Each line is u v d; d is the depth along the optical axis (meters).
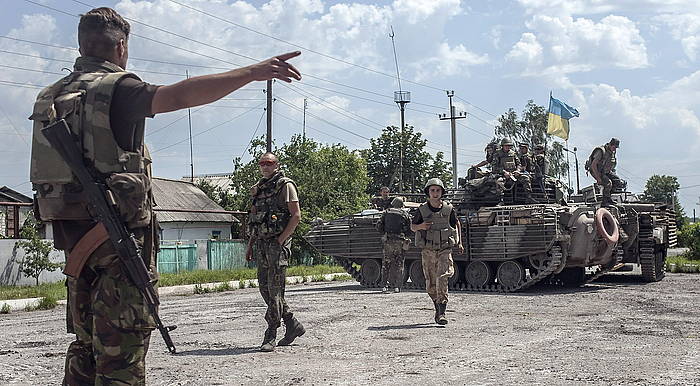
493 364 7.73
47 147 3.69
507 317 12.23
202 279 25.41
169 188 48.44
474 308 13.88
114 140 3.61
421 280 20.30
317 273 29.45
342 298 16.55
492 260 18.83
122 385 3.68
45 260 24.88
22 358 8.68
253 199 8.94
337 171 46.38
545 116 66.19
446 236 11.07
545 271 18.09
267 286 8.83
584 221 18.30
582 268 20.88
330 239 22.31
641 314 12.56
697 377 6.99
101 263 3.69
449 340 9.55
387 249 18.55
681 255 38.47
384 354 8.46
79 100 3.62
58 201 3.68
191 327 11.44
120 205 3.63
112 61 3.89
